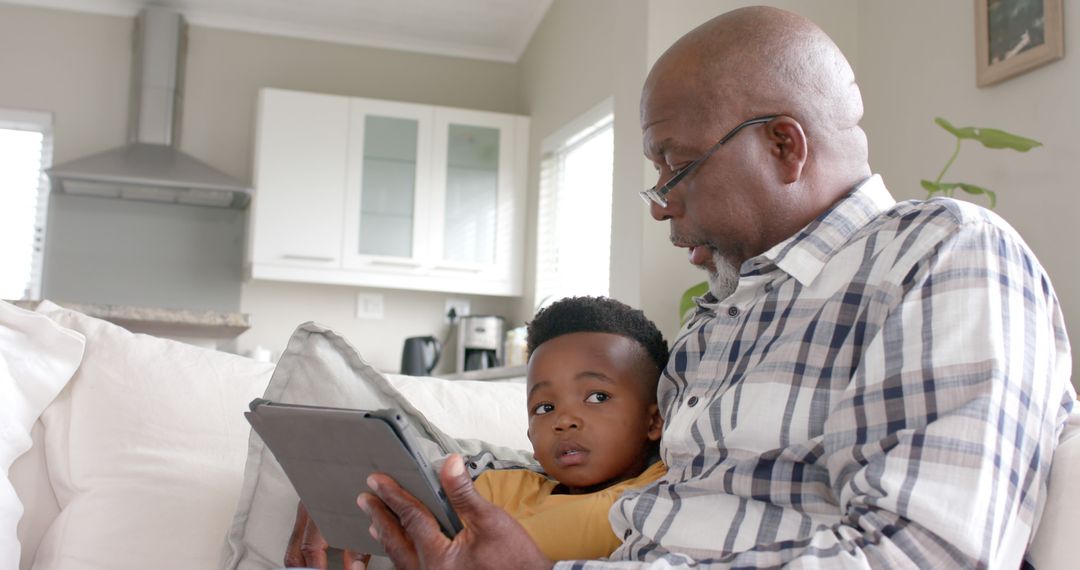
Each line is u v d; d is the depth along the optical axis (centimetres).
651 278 291
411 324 502
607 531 106
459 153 479
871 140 288
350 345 125
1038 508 88
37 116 471
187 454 131
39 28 477
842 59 111
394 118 474
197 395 136
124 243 477
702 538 93
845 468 87
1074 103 214
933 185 219
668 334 289
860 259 97
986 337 83
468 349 472
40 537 132
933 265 89
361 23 495
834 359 94
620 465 114
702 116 107
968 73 249
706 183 107
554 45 451
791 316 100
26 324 134
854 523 82
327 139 464
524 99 505
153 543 124
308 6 477
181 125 484
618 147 317
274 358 484
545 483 121
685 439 102
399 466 85
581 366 114
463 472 85
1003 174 235
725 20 110
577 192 427
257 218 452
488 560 85
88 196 474
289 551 116
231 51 495
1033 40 223
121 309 287
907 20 274
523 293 479
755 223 107
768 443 94
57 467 131
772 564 82
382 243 465
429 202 472
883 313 91
